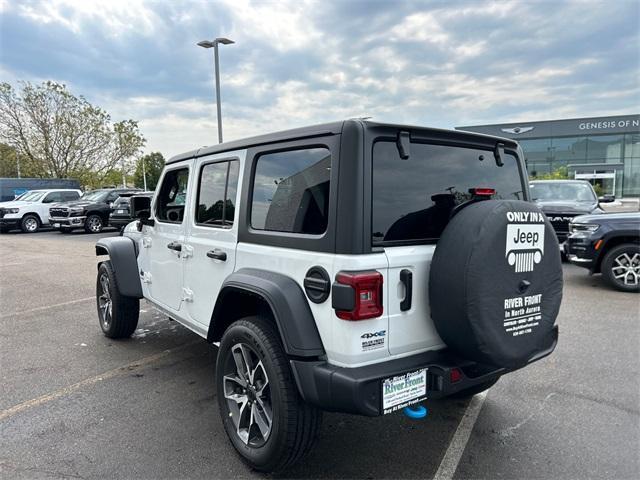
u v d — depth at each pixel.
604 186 49.72
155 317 6.18
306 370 2.37
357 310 2.20
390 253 2.35
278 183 2.74
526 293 2.47
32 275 9.54
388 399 2.28
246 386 2.79
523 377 4.04
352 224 2.25
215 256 3.18
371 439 3.07
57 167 31.30
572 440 3.04
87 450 2.95
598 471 2.70
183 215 3.79
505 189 3.09
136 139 34.44
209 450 2.95
